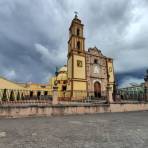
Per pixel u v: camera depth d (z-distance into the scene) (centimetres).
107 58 4044
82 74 3519
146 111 1758
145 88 2000
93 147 485
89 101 2062
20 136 620
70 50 3719
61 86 4116
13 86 2469
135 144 511
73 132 688
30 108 1273
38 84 4962
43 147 488
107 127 800
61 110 1384
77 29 3869
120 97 2038
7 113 1192
